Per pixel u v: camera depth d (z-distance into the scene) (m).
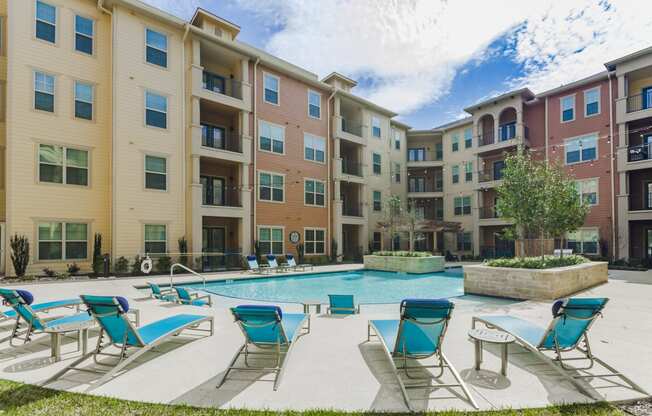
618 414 2.99
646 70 17.92
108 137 14.66
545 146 21.81
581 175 20.09
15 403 3.21
